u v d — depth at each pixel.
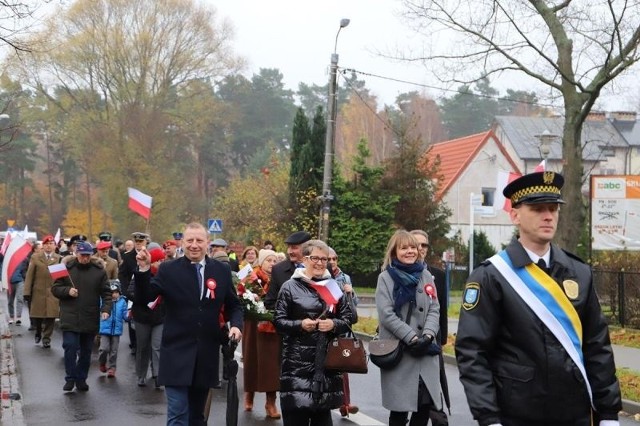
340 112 86.06
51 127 54.47
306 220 34.22
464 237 48.62
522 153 54.16
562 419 4.16
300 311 7.13
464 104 86.62
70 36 49.03
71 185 78.44
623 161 58.47
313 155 35.44
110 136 51.59
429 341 7.32
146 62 50.19
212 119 55.22
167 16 50.56
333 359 6.93
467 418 9.98
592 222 21.36
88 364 11.91
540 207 4.29
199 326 7.19
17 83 20.86
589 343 4.29
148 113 51.38
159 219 54.28
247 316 9.82
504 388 4.23
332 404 7.02
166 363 7.16
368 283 37.78
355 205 36.22
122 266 13.17
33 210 80.44
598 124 58.56
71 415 10.20
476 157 49.19
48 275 16.81
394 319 7.38
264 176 40.53
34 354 15.84
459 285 35.97
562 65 19.00
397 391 7.32
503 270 4.30
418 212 36.22
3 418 9.80
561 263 4.32
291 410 7.00
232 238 43.66
